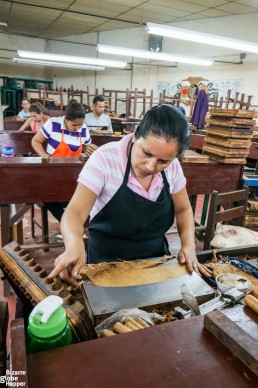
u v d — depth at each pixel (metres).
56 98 11.39
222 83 7.84
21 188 2.27
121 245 1.24
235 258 1.31
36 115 4.50
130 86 10.09
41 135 2.97
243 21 6.98
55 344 0.50
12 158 2.35
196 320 0.59
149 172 0.97
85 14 7.86
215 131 2.91
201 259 1.30
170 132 0.85
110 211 1.16
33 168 2.26
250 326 0.57
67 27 9.73
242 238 2.23
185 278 1.03
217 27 7.49
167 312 0.89
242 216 2.27
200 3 6.45
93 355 0.49
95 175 1.10
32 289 0.70
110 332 0.65
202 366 0.48
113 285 0.95
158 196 1.20
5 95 10.59
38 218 3.72
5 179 2.21
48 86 12.14
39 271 0.77
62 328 0.51
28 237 3.21
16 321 0.51
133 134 1.10
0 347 0.61
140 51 5.57
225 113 2.75
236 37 7.18
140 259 1.18
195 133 5.84
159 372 0.47
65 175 2.38
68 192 2.43
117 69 10.29
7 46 11.28
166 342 0.52
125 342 0.52
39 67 12.12
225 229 2.31
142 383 0.45
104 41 10.23
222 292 1.00
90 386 0.44
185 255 1.15
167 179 1.20
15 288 0.79
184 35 4.27
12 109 10.66
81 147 3.06
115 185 1.12
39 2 7.07
